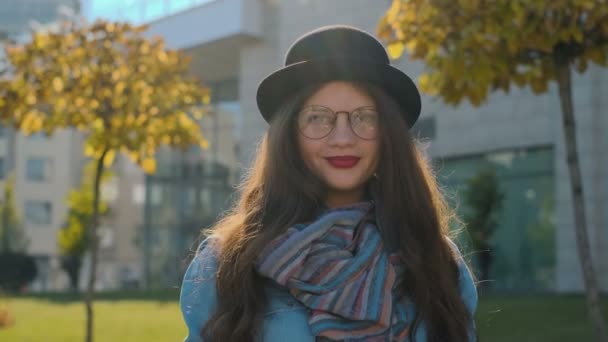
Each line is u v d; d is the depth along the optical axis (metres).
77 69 6.97
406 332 1.99
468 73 4.91
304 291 1.91
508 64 5.04
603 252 17.16
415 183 2.13
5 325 11.65
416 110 2.25
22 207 51.62
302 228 2.02
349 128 2.08
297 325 1.92
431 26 4.95
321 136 2.08
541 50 4.87
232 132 27.92
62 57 6.92
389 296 1.92
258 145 2.32
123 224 54.38
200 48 24.61
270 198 2.08
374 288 1.91
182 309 2.07
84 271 52.97
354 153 2.08
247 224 2.05
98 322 12.01
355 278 1.90
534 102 18.81
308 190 2.06
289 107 2.12
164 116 7.19
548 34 4.65
